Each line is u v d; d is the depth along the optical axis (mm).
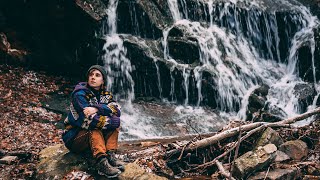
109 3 6902
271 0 8164
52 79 6512
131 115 5746
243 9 7574
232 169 3191
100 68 3273
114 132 3256
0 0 6961
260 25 7684
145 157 3652
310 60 7047
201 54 6754
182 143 3861
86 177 3193
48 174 3285
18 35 6973
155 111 5984
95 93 3273
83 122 3168
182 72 6398
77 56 6707
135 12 6965
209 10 7512
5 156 3805
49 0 6691
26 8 6891
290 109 6238
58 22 6727
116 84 6574
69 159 3400
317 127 4398
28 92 5945
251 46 7566
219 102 6402
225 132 3891
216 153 3861
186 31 6949
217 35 7211
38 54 6863
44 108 5531
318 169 3666
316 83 6824
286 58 7699
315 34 7098
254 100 6121
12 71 6477
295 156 3859
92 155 3193
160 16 7160
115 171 3105
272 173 3432
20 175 3438
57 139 4648
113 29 6910
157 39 6973
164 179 3188
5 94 5750
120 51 6555
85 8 6496
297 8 8062
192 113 6078
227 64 6852
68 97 5984
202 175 3604
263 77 7027
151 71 6484
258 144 3820
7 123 4938
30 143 4477
